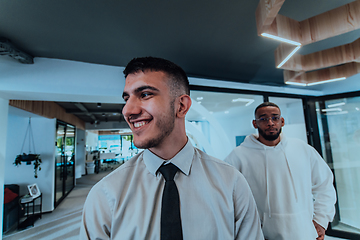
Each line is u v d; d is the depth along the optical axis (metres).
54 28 1.41
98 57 1.90
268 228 1.16
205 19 1.38
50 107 3.91
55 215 3.61
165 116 0.54
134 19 1.35
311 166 1.27
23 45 1.62
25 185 3.78
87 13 1.27
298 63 1.56
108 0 1.16
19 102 2.70
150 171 0.62
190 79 2.30
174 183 0.60
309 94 2.97
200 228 0.55
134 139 0.54
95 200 0.60
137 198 0.59
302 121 3.34
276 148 1.26
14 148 3.84
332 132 2.84
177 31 1.52
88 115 6.36
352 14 1.00
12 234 2.86
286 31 1.07
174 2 1.20
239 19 1.38
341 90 2.76
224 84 2.48
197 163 0.65
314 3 1.21
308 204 1.16
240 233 0.65
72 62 1.95
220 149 2.54
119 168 0.66
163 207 0.56
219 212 0.59
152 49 1.78
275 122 1.21
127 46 1.71
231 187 0.64
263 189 1.22
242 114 3.36
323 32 1.07
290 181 1.18
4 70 1.74
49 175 3.92
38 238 2.71
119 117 7.32
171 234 0.53
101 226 0.57
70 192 5.36
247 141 1.40
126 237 0.54
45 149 3.98
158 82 0.54
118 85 2.08
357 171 2.71
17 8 1.18
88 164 8.89
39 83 1.82
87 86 1.97
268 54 1.92
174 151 0.62
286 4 1.21
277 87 2.77
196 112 2.48
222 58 1.99
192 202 0.58
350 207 2.68
